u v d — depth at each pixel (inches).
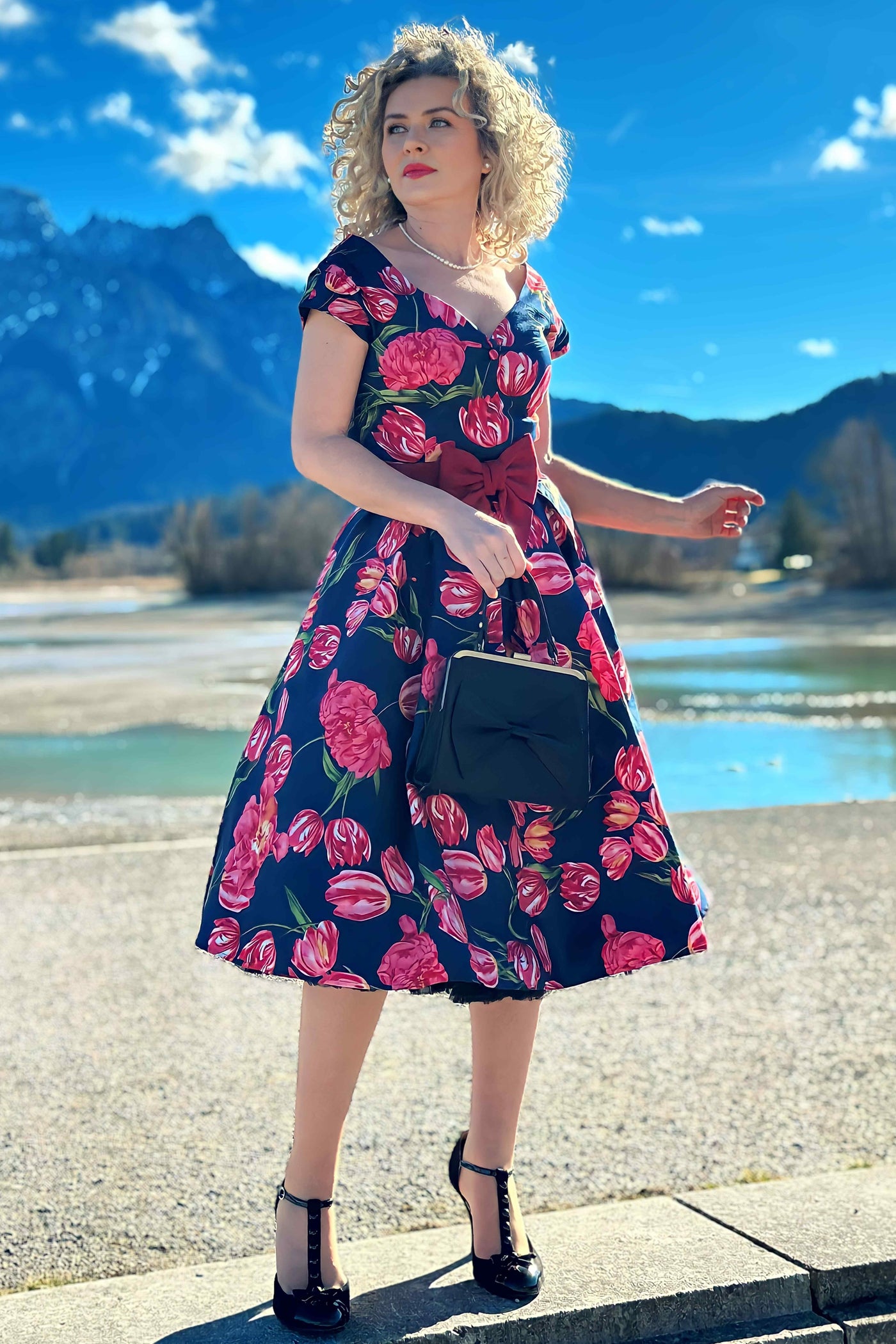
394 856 64.6
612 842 70.2
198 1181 88.7
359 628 67.2
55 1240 80.1
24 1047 115.7
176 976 137.7
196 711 432.5
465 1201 71.6
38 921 159.8
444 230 73.8
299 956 62.8
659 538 1684.3
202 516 2143.2
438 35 74.8
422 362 69.0
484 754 63.2
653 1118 98.8
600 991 132.0
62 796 269.7
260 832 66.9
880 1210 78.1
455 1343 64.6
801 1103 101.6
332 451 67.6
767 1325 68.6
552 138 76.6
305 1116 67.3
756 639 831.1
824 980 134.6
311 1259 66.4
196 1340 64.4
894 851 196.7
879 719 398.3
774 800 260.8
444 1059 112.8
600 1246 73.7
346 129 76.7
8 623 1163.9
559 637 70.7
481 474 70.0
